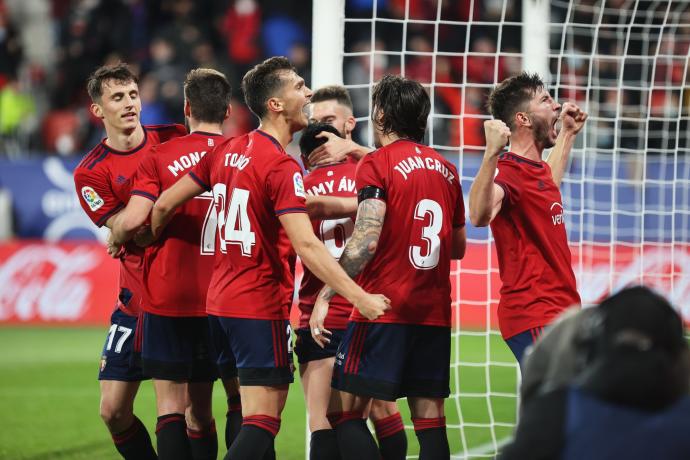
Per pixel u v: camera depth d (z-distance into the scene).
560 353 6.88
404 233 12.52
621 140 32.62
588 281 30.77
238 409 15.73
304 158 15.45
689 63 34.50
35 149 46.50
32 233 41.91
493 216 13.00
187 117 14.92
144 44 49.12
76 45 48.78
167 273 14.10
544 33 22.48
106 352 15.45
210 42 48.81
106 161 15.16
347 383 12.62
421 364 12.83
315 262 11.99
